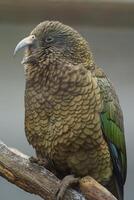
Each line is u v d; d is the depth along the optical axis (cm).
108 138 1066
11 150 1021
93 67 1066
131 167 1384
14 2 1351
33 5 1352
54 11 1363
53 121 1038
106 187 1089
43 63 1047
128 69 1415
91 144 1041
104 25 1391
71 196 1023
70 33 1059
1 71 1404
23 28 1398
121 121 1092
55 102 1037
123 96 1411
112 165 1077
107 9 1357
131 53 1420
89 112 1037
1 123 1397
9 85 1404
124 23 1384
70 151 1043
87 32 1407
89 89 1039
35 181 1015
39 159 1023
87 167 1051
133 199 1380
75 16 1370
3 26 1398
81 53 1061
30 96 1049
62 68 1041
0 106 1400
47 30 1055
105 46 1414
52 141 1041
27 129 1058
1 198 1398
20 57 1406
